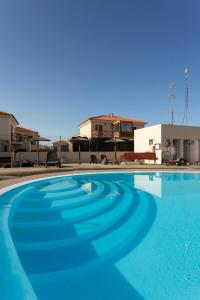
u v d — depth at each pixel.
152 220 6.04
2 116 27.64
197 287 3.13
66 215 6.36
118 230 5.29
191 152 24.09
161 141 22.73
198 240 4.74
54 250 4.19
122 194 9.28
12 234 4.94
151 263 3.76
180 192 9.79
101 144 34.44
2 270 3.48
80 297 2.88
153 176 14.48
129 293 2.97
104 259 3.89
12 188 9.26
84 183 11.79
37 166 19.84
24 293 2.94
